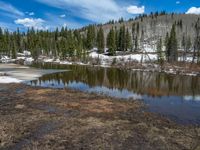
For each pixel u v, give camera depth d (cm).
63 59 12988
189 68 8675
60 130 2028
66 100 3200
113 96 3662
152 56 11619
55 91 3828
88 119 2358
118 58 11269
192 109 2934
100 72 7562
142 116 2534
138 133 1998
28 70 7338
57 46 14462
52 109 2719
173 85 5062
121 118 2433
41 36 16925
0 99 3175
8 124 2138
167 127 2170
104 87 4625
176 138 1908
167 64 9638
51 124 2177
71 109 2738
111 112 2664
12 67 8156
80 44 12750
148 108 2938
